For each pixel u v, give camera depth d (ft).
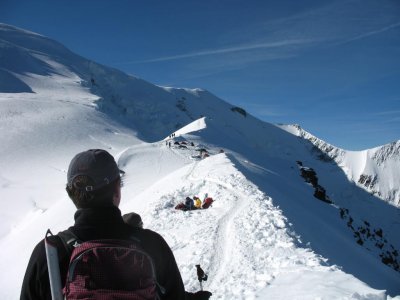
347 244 91.91
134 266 8.53
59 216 123.95
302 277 34.19
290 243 51.01
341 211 210.59
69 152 284.41
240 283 39.52
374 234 239.30
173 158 191.62
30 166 245.45
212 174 107.65
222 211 75.82
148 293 8.53
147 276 8.67
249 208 74.74
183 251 57.47
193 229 66.54
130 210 99.50
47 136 310.86
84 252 8.48
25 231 128.88
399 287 75.20
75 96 597.52
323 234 84.84
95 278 8.26
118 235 9.10
